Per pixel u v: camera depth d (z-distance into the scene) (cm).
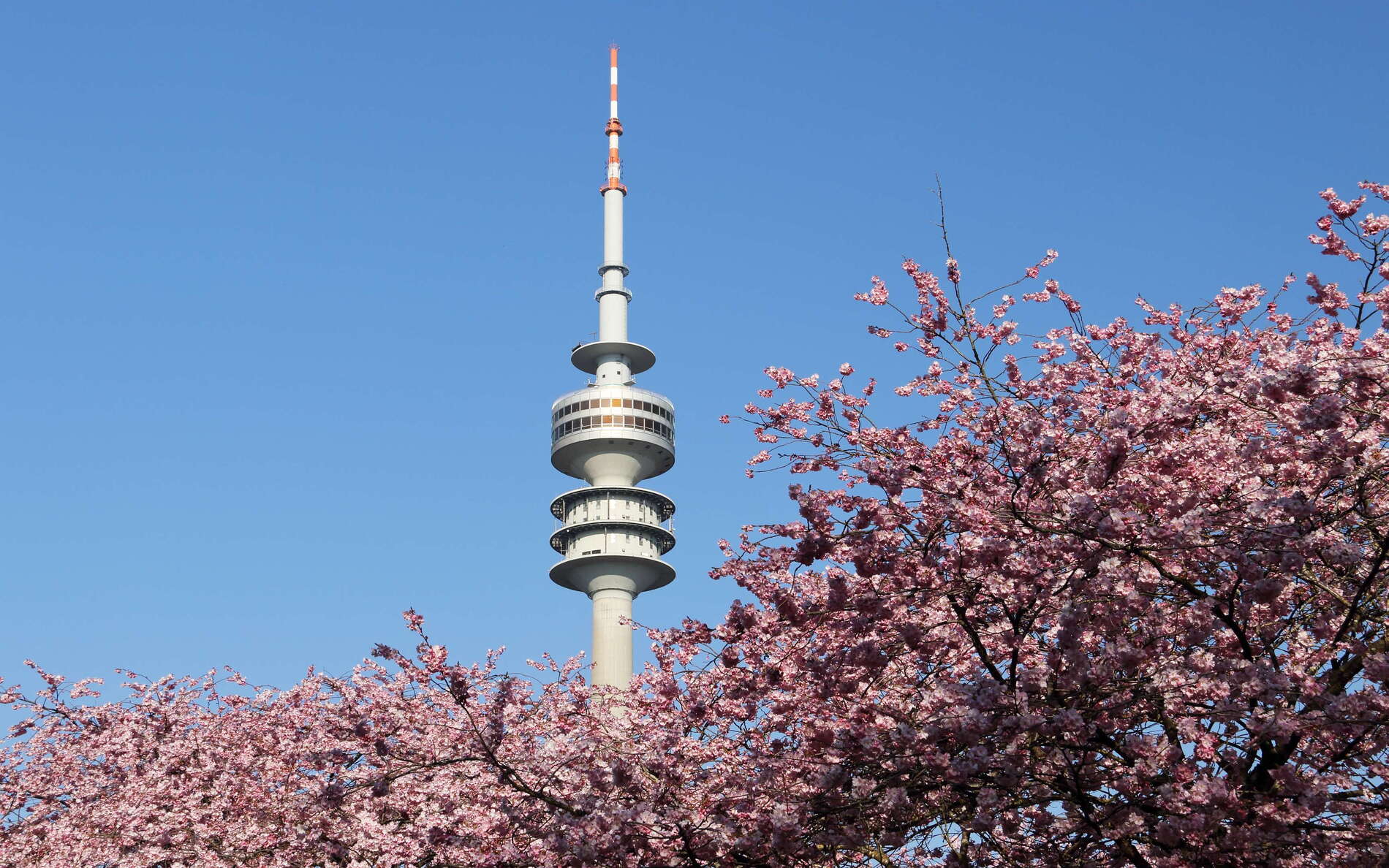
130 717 3041
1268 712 1274
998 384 1772
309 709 2592
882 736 1420
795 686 1706
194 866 2367
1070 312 2025
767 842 1470
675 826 1516
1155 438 1485
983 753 1284
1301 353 1520
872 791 1398
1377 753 1371
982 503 1503
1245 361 1798
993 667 1459
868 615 1507
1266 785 1350
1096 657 1348
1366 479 1395
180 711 3064
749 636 1694
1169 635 1470
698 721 1838
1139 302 2061
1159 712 1402
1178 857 1307
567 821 1548
